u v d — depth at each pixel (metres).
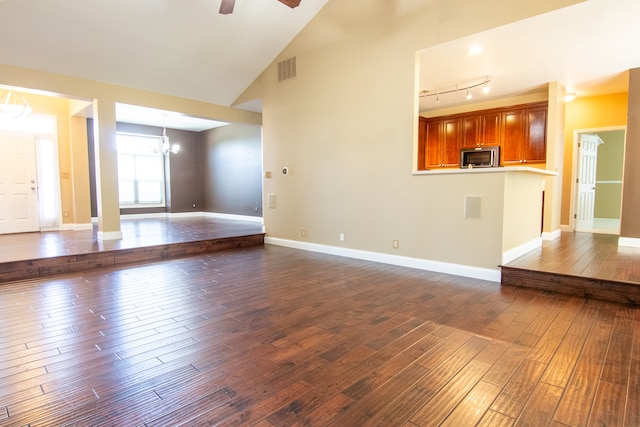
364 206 4.97
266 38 5.56
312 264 4.77
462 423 1.57
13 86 4.61
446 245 4.23
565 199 6.71
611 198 8.46
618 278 3.25
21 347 2.35
